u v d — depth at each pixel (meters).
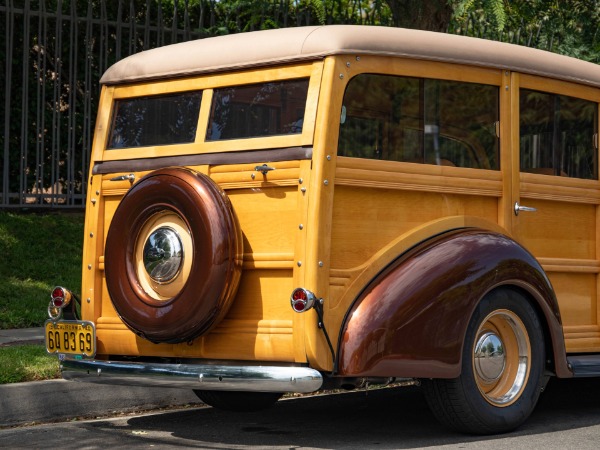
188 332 5.30
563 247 6.39
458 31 11.42
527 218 6.17
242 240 5.39
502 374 5.77
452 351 5.33
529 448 5.32
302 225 5.20
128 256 5.61
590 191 6.54
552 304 5.88
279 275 5.32
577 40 10.45
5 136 10.68
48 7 11.99
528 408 5.78
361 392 7.54
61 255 10.92
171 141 5.91
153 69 5.99
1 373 6.36
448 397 5.47
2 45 11.65
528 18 10.26
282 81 5.47
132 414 6.58
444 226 5.70
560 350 5.94
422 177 5.61
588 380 8.17
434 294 5.29
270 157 5.40
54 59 11.90
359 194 5.38
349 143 5.34
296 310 5.06
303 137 5.27
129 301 5.52
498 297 5.64
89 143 11.29
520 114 6.14
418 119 5.64
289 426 6.12
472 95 5.90
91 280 6.05
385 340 5.14
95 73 12.19
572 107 6.48
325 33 5.34
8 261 10.47
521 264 5.68
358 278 5.28
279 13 11.83
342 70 5.30
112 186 6.09
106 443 5.60
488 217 5.99
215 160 5.62
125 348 5.85
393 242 5.47
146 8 11.26
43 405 6.23
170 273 5.42
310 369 5.00
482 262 5.50
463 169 5.80
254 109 5.56
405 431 5.91
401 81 5.56
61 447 5.50
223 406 6.48
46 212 11.84
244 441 5.64
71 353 5.95
